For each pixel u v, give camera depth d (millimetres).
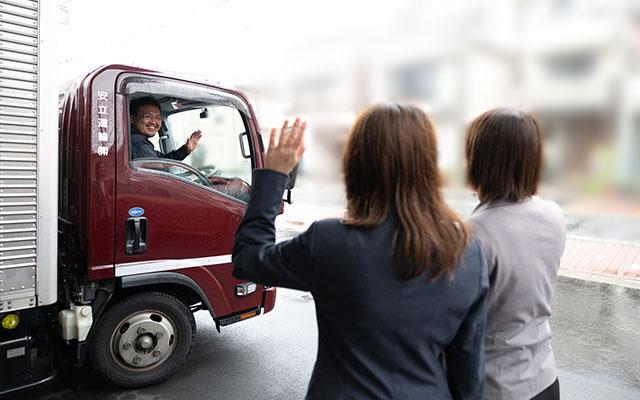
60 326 2801
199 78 3141
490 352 1424
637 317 4742
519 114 1455
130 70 2818
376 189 1135
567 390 3287
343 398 1111
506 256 1378
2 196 2240
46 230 2389
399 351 1114
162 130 3775
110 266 2768
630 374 3531
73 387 2820
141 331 3027
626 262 6996
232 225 3270
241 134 3408
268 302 3613
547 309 1466
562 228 1483
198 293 3170
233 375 3408
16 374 2578
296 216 11117
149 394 3105
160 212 2930
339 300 1112
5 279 2279
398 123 1123
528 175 1447
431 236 1076
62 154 3012
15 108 2238
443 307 1116
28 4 2240
